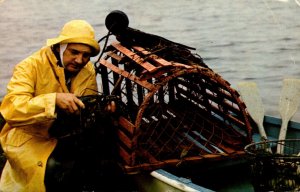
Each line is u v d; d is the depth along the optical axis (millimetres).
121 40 3637
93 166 3203
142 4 27000
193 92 3967
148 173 2969
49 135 2887
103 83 3867
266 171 2451
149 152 3236
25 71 2859
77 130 2934
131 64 3289
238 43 16453
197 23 20750
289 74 12633
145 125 3646
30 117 2670
